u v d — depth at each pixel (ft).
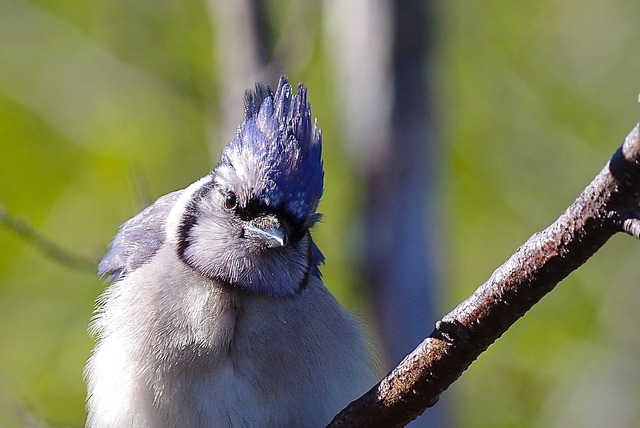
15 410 39.70
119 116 51.24
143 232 30.60
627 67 54.80
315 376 28.66
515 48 54.90
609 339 49.65
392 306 39.19
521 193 52.24
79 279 47.67
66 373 46.03
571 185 52.54
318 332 28.84
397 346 38.99
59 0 53.47
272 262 28.66
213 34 51.67
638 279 50.85
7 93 50.98
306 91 29.04
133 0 53.36
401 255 39.45
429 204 39.88
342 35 41.52
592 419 48.11
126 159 49.44
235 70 40.57
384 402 24.79
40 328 47.16
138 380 28.25
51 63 52.24
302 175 28.60
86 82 51.98
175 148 50.85
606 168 21.77
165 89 50.47
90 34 53.21
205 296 28.48
